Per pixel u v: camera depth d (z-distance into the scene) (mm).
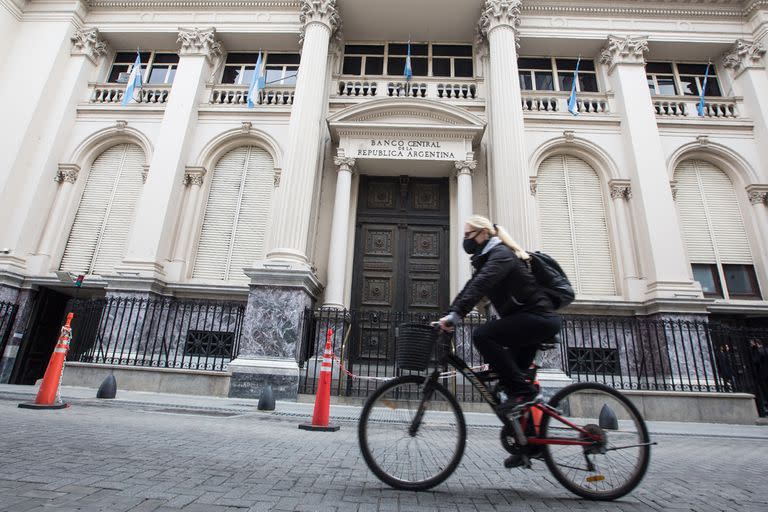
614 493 2486
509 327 2557
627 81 11758
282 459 3178
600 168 11500
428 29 12914
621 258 10648
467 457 3703
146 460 2895
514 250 2750
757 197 10922
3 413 4582
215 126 11969
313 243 10586
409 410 2629
